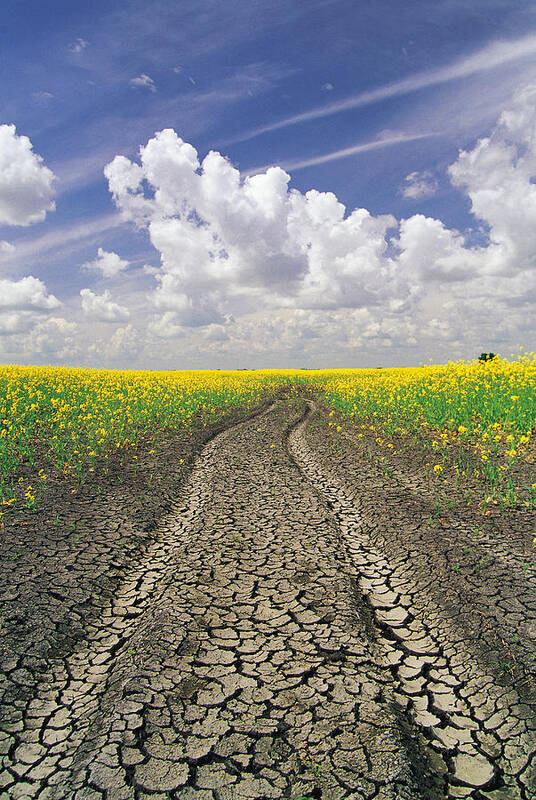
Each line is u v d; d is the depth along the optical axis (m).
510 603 4.28
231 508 7.43
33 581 4.96
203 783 2.62
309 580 5.07
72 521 6.64
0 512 6.83
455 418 12.09
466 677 3.50
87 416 13.93
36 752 2.93
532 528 5.82
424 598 4.63
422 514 6.63
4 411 13.55
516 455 9.10
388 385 19.14
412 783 2.61
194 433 13.70
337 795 2.53
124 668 3.66
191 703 3.25
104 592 4.91
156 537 6.47
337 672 3.58
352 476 9.06
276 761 2.76
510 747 2.88
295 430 15.23
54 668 3.74
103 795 2.55
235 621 4.29
